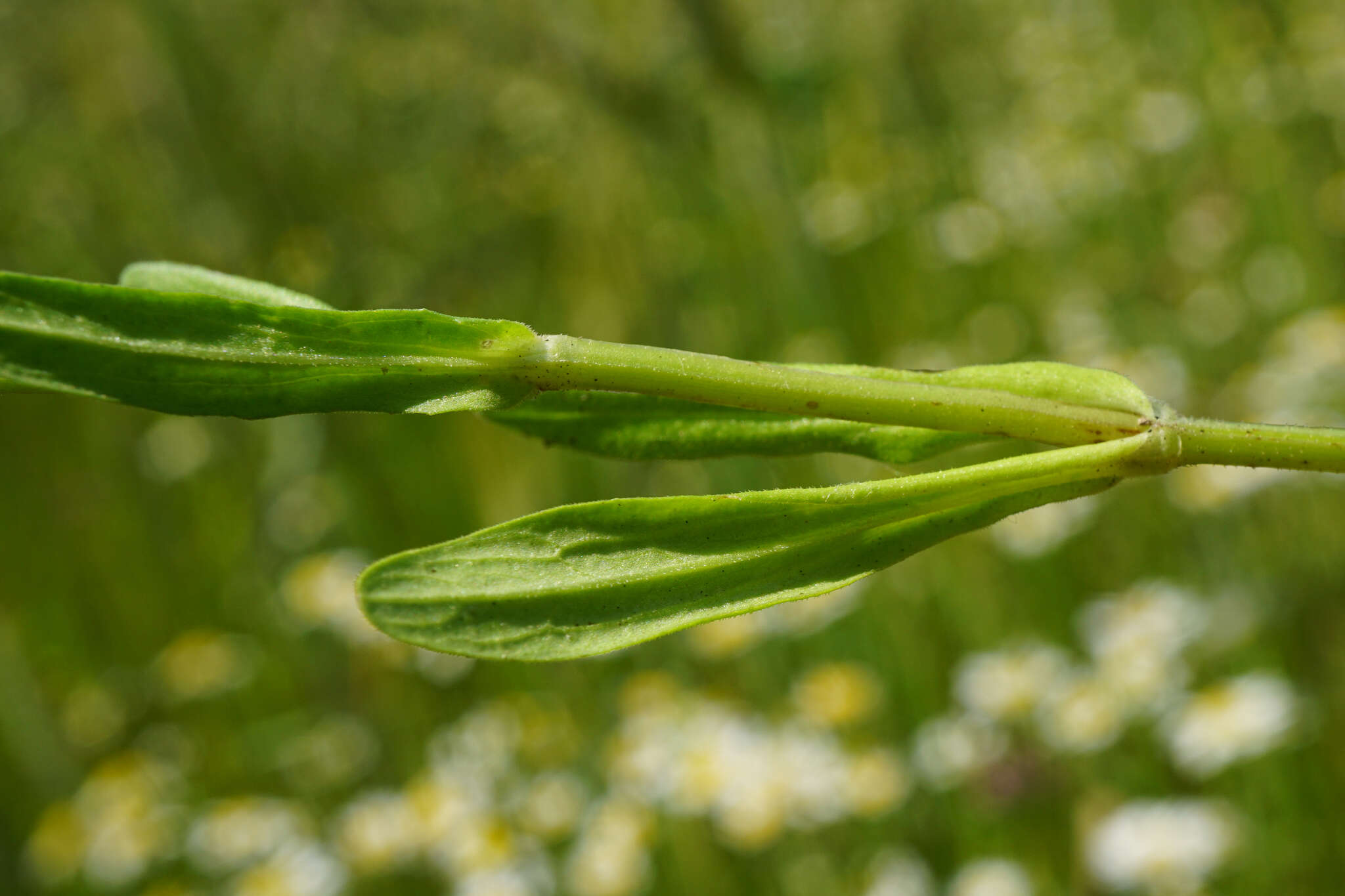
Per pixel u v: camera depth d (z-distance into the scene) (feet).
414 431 2.22
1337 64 2.36
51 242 2.19
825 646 1.82
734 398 0.49
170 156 2.13
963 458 1.57
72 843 1.90
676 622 0.48
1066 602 1.78
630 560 0.49
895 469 0.52
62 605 2.39
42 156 2.16
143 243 2.16
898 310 2.41
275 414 0.48
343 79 2.17
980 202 2.52
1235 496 1.66
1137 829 1.38
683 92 2.17
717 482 2.10
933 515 0.49
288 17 2.11
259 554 2.23
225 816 1.81
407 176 2.22
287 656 2.10
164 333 0.48
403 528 2.21
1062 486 0.49
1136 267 2.35
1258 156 2.38
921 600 1.79
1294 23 2.45
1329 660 1.53
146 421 2.38
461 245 2.22
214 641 2.17
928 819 1.53
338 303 2.12
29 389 0.47
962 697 1.58
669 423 0.53
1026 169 2.53
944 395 0.49
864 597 1.78
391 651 1.94
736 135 2.24
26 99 2.15
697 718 1.69
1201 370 2.07
